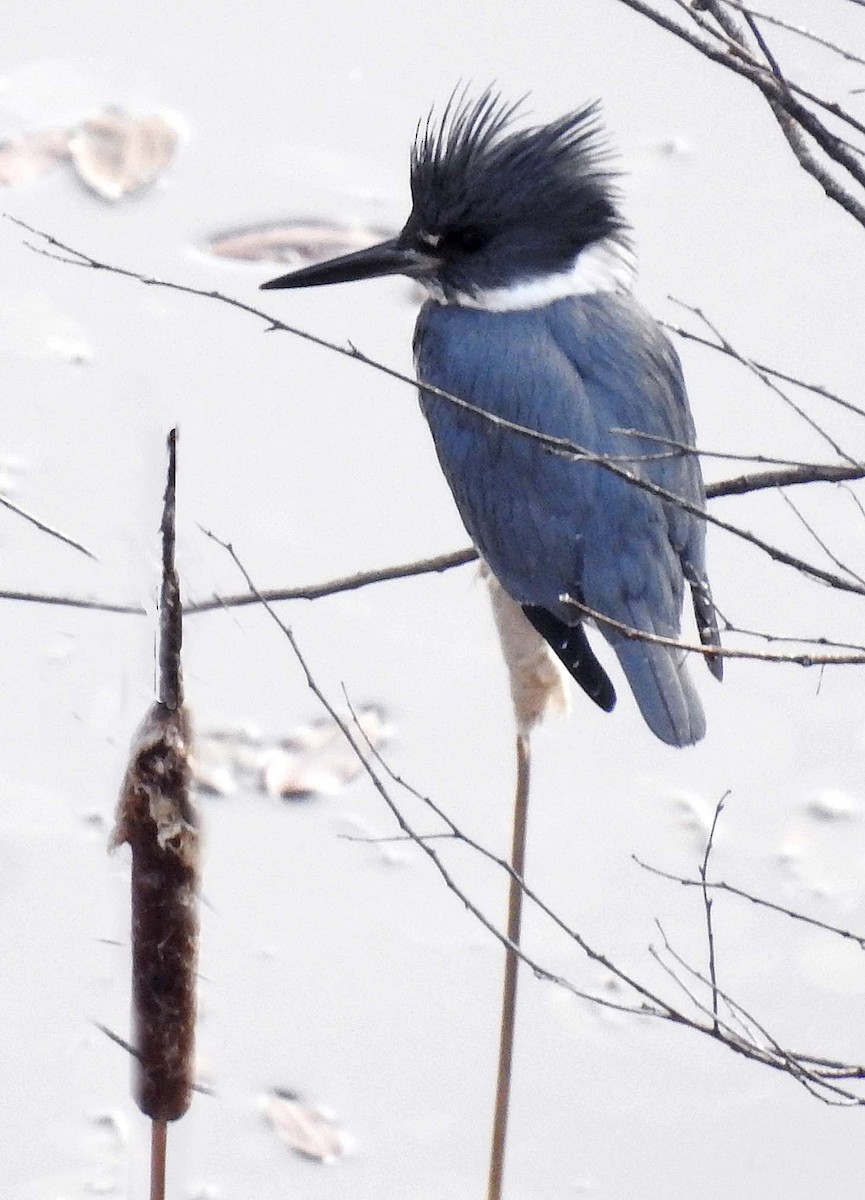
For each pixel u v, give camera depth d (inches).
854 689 403.5
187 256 474.0
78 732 387.5
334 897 374.9
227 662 404.5
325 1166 337.1
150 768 202.1
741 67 229.6
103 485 414.3
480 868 378.9
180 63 525.0
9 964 360.2
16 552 404.8
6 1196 327.6
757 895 374.9
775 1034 355.6
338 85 518.3
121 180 489.4
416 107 511.5
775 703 404.2
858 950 366.6
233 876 377.1
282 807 386.3
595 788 392.8
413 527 422.6
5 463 424.2
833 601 411.8
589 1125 344.5
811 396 439.5
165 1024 213.9
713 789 391.5
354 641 408.2
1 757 385.7
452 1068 352.2
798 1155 339.9
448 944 369.1
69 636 394.9
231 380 447.5
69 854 371.2
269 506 425.4
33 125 503.2
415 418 443.5
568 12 529.3
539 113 502.0
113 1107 342.3
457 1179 335.6
